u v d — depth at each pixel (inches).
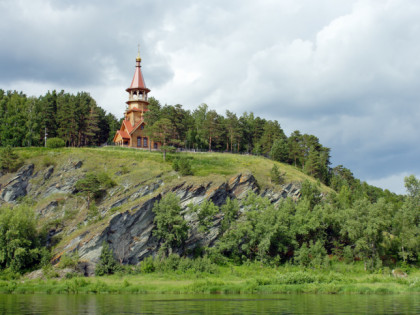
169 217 3437.5
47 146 4783.5
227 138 6190.9
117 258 3393.2
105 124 6574.8
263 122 7076.8
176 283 2925.7
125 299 2342.5
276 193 4453.7
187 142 6058.1
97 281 2824.8
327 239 3983.8
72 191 4067.4
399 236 3944.4
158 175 4175.7
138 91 5782.5
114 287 2741.1
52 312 1824.6
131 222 3511.3
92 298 2394.2
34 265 3240.7
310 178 5305.1
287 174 4825.3
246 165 4889.3
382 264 3833.7
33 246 3341.5
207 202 3740.2
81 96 6761.8
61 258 3198.8
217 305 2079.2
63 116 5191.9
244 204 3870.6
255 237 3597.4
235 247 3654.0
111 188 4003.4
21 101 5757.9
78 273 3137.3
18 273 3088.1
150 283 2908.5
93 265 3265.3
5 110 5654.5
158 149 5477.4
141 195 3922.2
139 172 4220.0
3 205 3951.8
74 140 5423.2
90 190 3841.0
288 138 6594.5
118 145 5703.7
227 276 3253.0
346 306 2039.9
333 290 2746.1
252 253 3737.7
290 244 3742.6
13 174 4158.5
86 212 3708.2
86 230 3393.2
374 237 3683.6
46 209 3823.8
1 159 4195.4
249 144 6688.0
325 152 6673.2
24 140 4950.8
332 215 3956.7
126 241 3469.5
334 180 5989.2
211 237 3816.4
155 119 5344.5
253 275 3297.2
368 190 6481.3
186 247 3688.5
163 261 3385.8
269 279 2952.8
